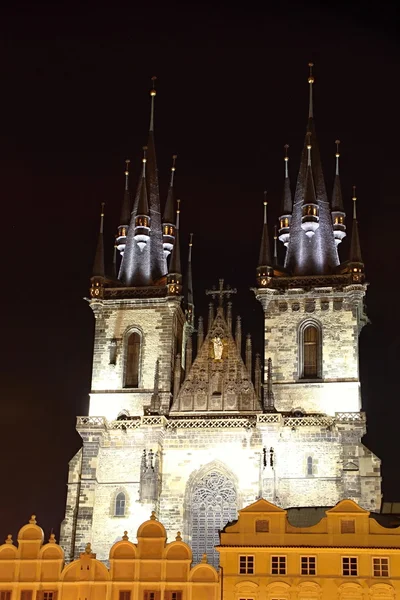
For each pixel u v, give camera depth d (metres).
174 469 126.62
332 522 94.62
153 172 150.38
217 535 124.19
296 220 142.88
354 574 92.19
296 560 93.12
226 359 133.25
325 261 139.00
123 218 147.25
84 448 127.56
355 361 130.38
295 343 132.38
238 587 92.56
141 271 140.75
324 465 124.31
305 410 129.00
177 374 134.12
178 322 140.88
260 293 134.25
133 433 128.12
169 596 92.88
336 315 132.62
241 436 126.75
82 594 93.38
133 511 125.19
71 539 125.25
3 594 94.19
